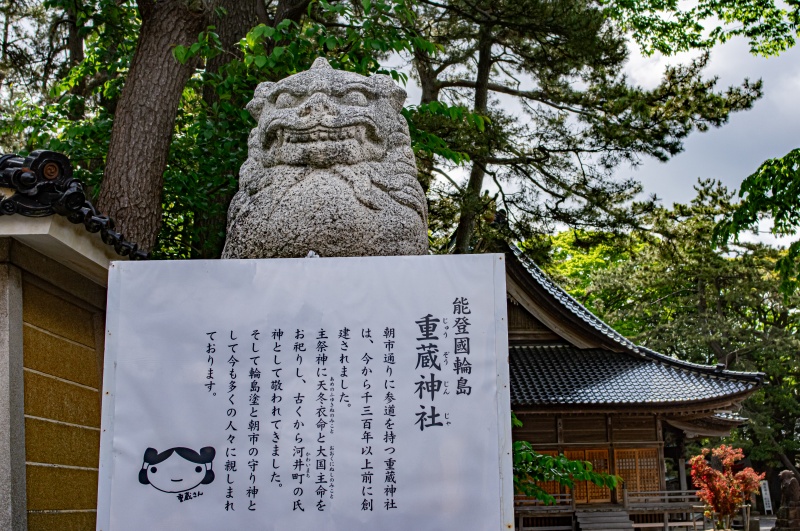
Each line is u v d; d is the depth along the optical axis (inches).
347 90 156.0
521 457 269.4
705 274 986.7
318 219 142.6
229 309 127.7
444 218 551.5
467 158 308.5
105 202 264.4
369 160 153.6
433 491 120.8
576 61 553.9
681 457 714.2
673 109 561.6
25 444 139.6
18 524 132.8
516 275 669.9
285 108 155.7
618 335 709.3
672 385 636.1
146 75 272.1
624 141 552.4
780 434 1174.3
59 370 156.9
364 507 120.7
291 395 124.8
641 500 643.5
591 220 581.3
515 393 623.2
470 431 122.4
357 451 122.4
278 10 414.6
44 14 508.1
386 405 123.8
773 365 1094.4
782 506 841.5
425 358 125.2
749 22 655.8
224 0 373.1
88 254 152.3
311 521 120.6
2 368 135.2
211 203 308.0
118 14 341.7
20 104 337.1
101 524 120.8
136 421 124.2
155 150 269.4
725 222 431.5
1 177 132.3
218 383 125.4
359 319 126.8
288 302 127.8
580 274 1160.8
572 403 610.9
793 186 392.8
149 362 126.0
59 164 138.0
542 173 584.1
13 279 139.5
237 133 291.9
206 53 265.7
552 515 636.7
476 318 126.1
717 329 1059.3
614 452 651.5
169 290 128.3
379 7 270.7
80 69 342.0
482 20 529.3
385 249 144.2
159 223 274.7
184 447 123.5
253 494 121.7
